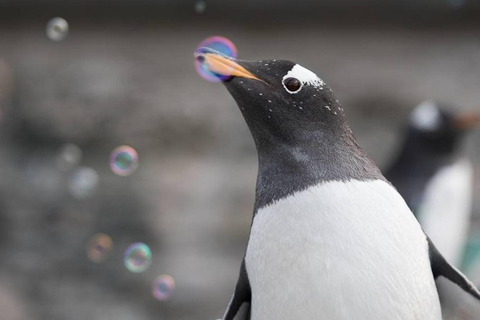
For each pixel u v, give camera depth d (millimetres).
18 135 12531
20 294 11047
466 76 13562
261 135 4801
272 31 14164
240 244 11562
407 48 14219
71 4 13758
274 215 4602
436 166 11859
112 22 14102
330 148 4734
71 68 13273
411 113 12773
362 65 13719
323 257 4449
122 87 12984
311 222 4492
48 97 12797
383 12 14047
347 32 14258
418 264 4566
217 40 5613
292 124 4742
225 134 12734
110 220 11656
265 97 4746
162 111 12727
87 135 12445
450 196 11781
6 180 12016
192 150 12555
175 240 11523
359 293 4430
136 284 11211
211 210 11742
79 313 10938
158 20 14102
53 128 12461
